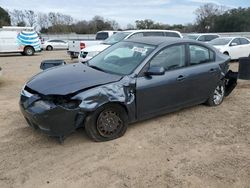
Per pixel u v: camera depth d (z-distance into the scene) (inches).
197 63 227.1
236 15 2289.6
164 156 163.3
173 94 208.5
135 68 189.5
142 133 193.3
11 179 139.7
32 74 463.5
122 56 207.6
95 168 150.0
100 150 168.7
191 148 173.9
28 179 139.9
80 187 134.1
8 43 853.8
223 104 262.5
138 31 468.1
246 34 1565.0
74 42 610.5
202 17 2519.7
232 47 598.5
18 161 155.7
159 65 198.8
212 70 235.9
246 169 151.0
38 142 178.1
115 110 179.0
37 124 165.8
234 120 221.8
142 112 193.3
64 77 178.9
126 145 175.6
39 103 164.1
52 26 2568.9
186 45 220.1
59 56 859.4
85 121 170.7
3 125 205.8
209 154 167.0
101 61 212.5
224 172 147.9
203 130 201.5
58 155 162.6
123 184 136.5
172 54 208.7
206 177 143.1
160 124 209.6
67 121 161.6
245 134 196.4
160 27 2194.9
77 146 173.0
